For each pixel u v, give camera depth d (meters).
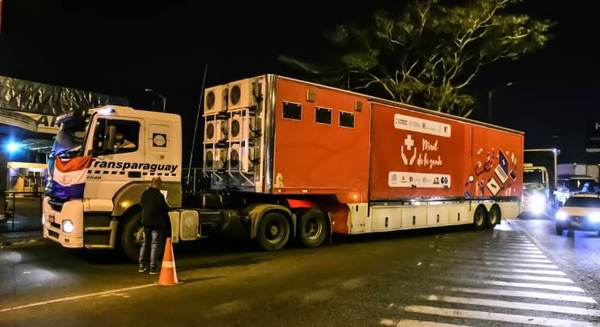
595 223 17.34
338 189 13.84
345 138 14.02
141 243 10.71
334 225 14.38
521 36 27.08
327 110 13.54
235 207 13.11
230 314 6.99
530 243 15.65
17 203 26.19
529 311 7.58
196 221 11.67
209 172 13.81
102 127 10.62
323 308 7.41
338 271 10.21
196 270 10.09
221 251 12.69
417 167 16.48
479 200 19.56
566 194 39.50
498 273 10.47
